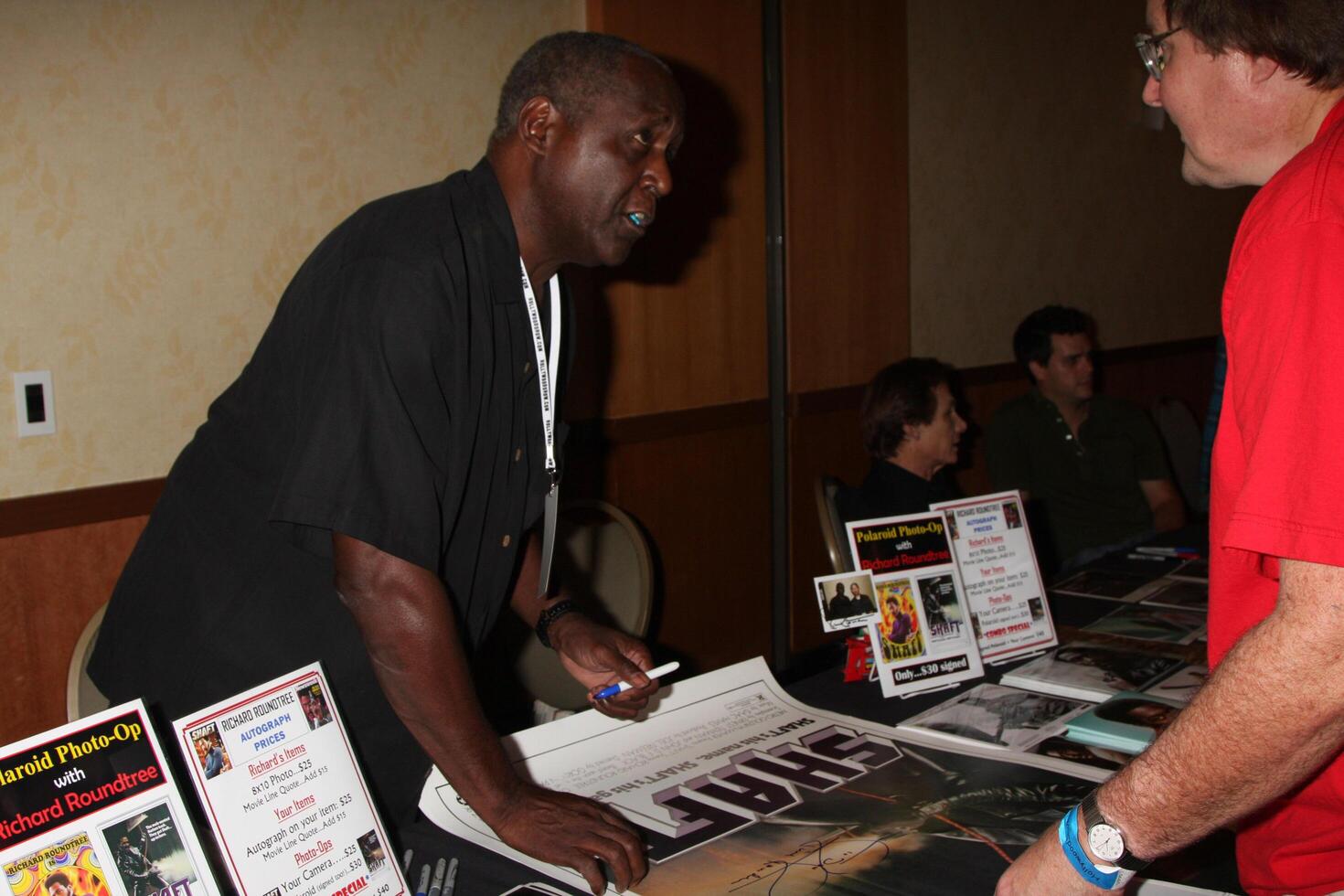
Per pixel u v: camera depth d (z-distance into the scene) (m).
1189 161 0.87
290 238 2.47
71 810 0.75
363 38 2.55
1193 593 1.88
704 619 3.40
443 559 1.14
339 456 0.96
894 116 3.83
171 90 2.26
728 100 3.28
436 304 1.00
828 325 3.68
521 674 2.10
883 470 2.29
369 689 1.13
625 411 3.13
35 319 2.12
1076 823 0.75
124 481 2.27
